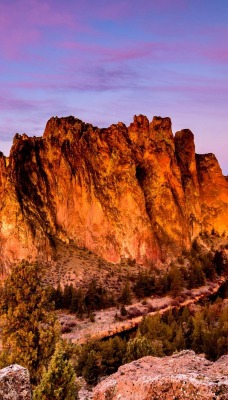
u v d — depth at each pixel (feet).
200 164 615.57
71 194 447.01
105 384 64.03
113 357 176.76
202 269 404.16
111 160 479.00
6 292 122.42
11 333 115.44
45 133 516.73
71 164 460.55
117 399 57.88
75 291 309.42
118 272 391.86
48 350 112.68
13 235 370.94
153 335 217.77
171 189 504.43
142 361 76.23
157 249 440.86
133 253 430.61
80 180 451.94
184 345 204.85
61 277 353.72
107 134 503.20
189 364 70.28
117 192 457.68
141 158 507.71
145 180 495.00
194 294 348.79
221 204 577.84
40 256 373.20
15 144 440.45
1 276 354.33
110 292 340.59
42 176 444.96
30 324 117.39
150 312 302.25
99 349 181.57
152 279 346.13
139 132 528.22
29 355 108.88
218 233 558.97
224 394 49.44
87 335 251.60
